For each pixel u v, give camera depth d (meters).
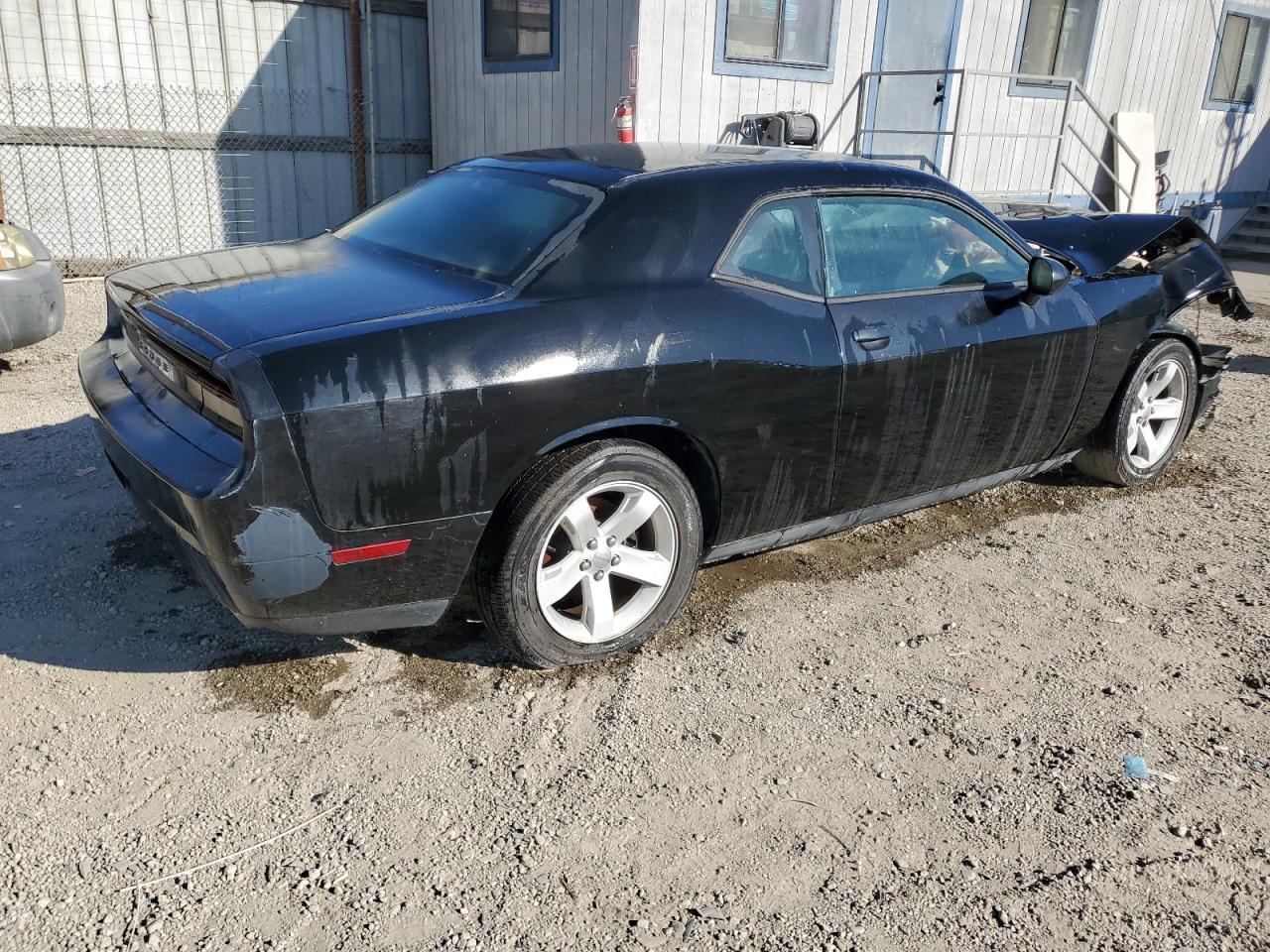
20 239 6.32
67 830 2.66
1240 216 16.34
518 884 2.55
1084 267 4.80
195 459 2.88
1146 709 3.43
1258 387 7.73
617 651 3.52
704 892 2.55
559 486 3.15
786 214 3.69
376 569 2.99
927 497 4.39
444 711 3.23
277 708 3.21
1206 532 4.91
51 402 6.10
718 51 8.91
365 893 2.49
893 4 9.99
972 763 3.11
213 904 2.44
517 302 3.12
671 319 3.31
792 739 3.18
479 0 10.36
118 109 9.96
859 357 3.74
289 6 10.59
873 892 2.58
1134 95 13.23
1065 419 4.70
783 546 4.05
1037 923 2.50
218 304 3.14
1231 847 2.79
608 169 3.65
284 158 11.02
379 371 2.84
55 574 3.96
